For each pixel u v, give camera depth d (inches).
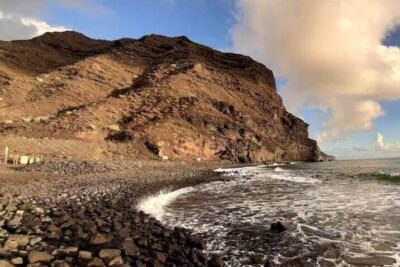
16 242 357.1
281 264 398.9
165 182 1235.9
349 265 394.6
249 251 446.6
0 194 639.8
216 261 374.0
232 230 557.3
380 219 617.6
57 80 3494.1
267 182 1412.4
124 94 3430.1
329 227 569.3
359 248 454.9
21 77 3380.9
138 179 1216.2
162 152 2687.0
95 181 1037.8
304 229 559.2
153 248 398.6
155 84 3698.3
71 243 390.6
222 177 1641.2
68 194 727.1
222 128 3412.9
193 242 457.1
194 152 3019.2
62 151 1883.6
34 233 414.3
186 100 3523.6
